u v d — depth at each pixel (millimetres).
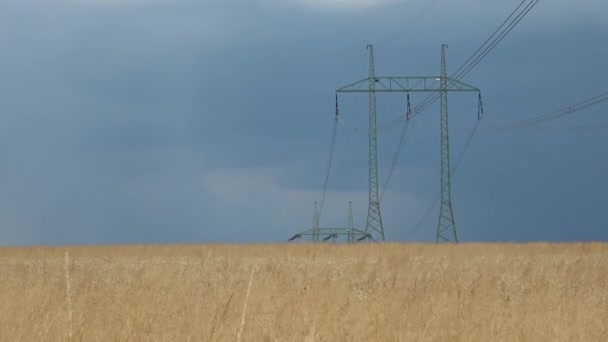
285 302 58344
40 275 107188
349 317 50875
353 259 155125
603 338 45469
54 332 42031
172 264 137250
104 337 41781
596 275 104375
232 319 46688
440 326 47688
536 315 52688
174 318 49156
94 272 111688
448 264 135250
